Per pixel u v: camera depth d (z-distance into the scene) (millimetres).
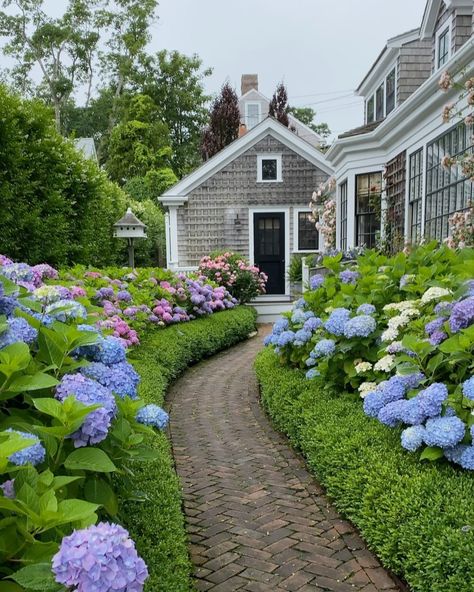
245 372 6266
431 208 7582
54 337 1719
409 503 2043
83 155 7758
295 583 2090
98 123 29828
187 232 12539
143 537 1955
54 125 7035
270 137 12453
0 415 1572
